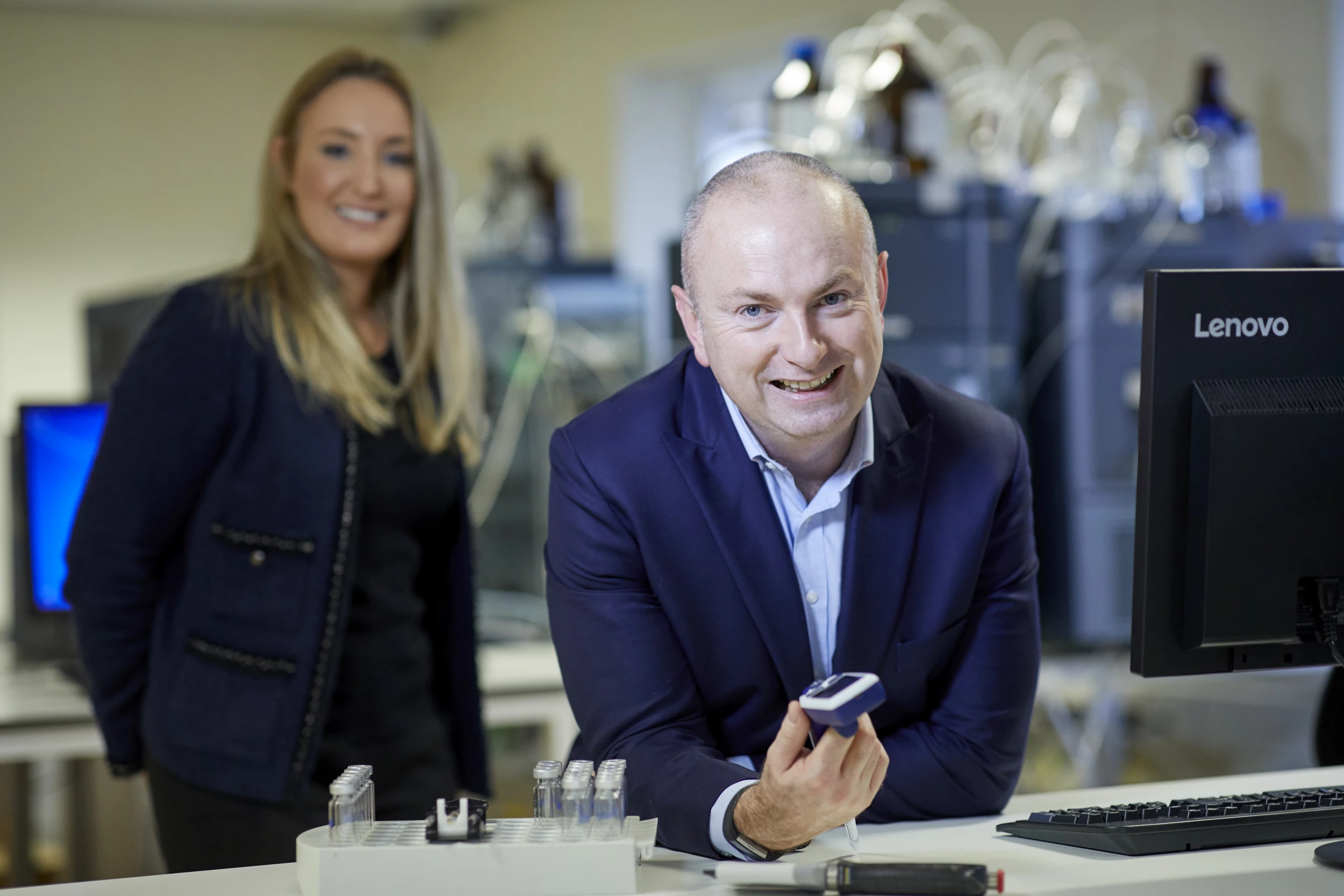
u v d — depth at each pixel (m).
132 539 1.74
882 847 1.23
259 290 1.81
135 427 1.73
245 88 6.50
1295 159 3.62
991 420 1.46
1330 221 3.29
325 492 1.76
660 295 4.85
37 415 2.81
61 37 6.15
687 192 5.62
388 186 1.86
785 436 1.30
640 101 5.54
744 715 1.42
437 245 1.96
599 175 5.61
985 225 3.11
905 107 3.11
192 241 6.41
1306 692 3.12
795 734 1.09
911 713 1.42
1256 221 3.24
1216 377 1.19
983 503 1.40
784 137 3.11
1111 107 3.91
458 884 1.05
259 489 1.76
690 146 5.61
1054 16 3.96
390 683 1.84
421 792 1.86
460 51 6.52
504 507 3.60
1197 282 1.18
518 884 1.05
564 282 4.01
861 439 1.37
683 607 1.38
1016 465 1.44
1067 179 3.39
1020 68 3.98
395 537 1.87
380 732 1.82
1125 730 3.15
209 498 1.76
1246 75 3.71
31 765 2.73
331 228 1.85
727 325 1.26
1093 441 3.15
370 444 1.82
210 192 6.45
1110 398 3.16
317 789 1.74
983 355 3.12
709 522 1.37
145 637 1.80
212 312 1.76
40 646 2.81
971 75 4.02
